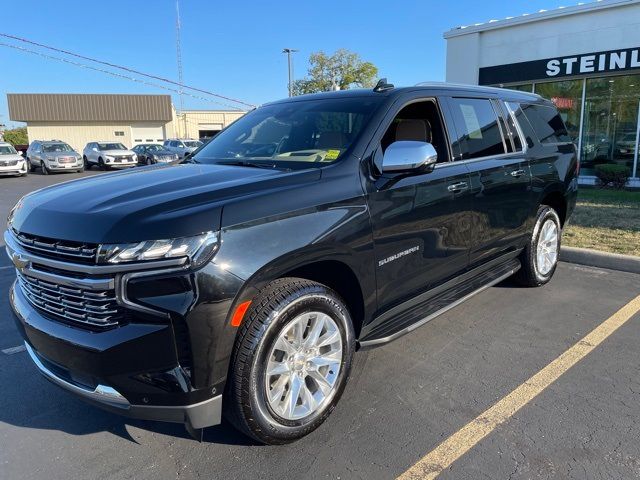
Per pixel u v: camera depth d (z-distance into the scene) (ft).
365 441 9.17
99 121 151.33
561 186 17.15
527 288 17.28
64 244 7.86
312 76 149.89
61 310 8.22
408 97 11.84
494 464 8.49
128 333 7.51
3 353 13.05
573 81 47.39
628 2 41.34
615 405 10.18
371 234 9.93
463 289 13.35
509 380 11.25
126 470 8.57
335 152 10.42
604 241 22.22
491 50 50.62
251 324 8.18
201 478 8.34
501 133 14.70
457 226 12.37
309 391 9.27
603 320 14.52
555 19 45.85
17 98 144.66
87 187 9.41
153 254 7.34
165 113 155.43
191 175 9.87
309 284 8.94
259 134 12.48
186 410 7.84
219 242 7.68
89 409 10.48
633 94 44.27
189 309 7.43
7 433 9.66
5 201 46.75
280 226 8.41
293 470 8.46
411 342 13.23
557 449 8.83
